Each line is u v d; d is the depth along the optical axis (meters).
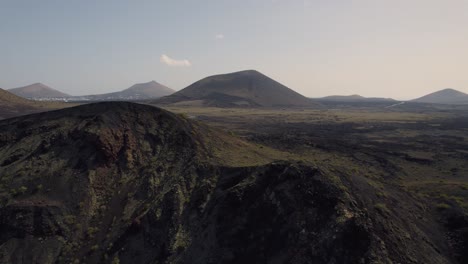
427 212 32.03
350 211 25.52
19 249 29.55
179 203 32.69
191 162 38.56
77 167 38.00
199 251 27.44
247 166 34.47
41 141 42.19
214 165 37.16
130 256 29.27
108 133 41.47
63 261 29.59
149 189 36.44
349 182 29.72
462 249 26.91
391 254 22.98
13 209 31.81
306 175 29.14
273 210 27.70
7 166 38.91
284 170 30.53
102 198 36.00
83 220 33.22
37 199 33.56
